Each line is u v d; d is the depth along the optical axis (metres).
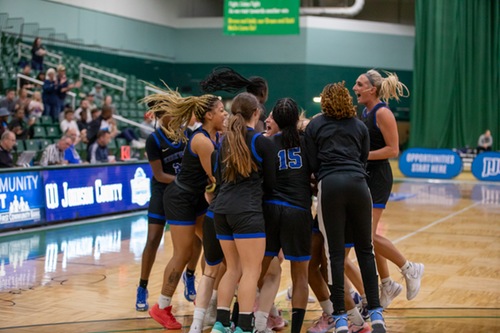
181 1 25.64
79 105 18.47
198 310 5.40
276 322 5.88
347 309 5.57
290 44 24.83
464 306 6.71
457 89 26.02
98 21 21.16
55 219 11.61
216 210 5.26
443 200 17.00
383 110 5.96
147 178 13.94
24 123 15.41
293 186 5.35
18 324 5.90
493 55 25.97
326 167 5.32
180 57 25.52
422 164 23.47
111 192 12.95
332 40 25.06
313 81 24.89
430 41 25.67
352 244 5.65
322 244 5.70
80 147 15.14
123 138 18.06
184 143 6.46
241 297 5.11
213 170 5.52
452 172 23.03
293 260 5.33
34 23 18.50
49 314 6.26
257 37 25.02
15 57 17.48
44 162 12.60
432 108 25.81
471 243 10.68
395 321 6.13
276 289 5.49
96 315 6.23
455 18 25.53
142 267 6.42
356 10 25.67
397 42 26.11
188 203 5.88
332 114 5.37
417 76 25.86
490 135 25.14
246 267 5.18
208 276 5.52
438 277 8.10
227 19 21.53
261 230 5.17
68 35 20.00
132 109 20.94
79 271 8.21
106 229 11.47
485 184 21.95
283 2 21.27
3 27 17.48
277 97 25.03
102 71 20.66
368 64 25.66
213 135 5.87
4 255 9.12
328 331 5.78
